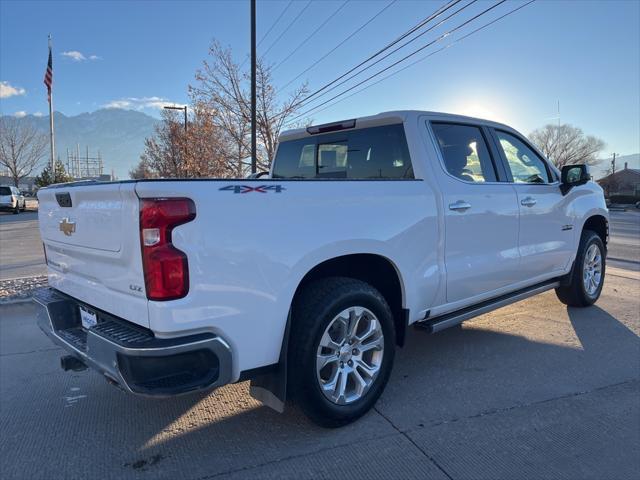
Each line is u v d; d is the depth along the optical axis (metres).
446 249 3.95
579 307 6.07
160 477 2.82
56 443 3.21
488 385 3.93
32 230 21.44
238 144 21.61
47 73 38.38
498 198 4.43
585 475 2.76
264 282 2.84
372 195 3.43
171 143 34.66
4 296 6.88
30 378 4.30
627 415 3.40
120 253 2.74
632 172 93.06
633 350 4.63
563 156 83.12
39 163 77.06
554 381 3.97
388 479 2.75
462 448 3.04
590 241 5.87
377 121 4.21
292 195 2.99
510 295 4.84
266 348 2.91
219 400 3.79
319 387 3.11
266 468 2.88
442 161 4.07
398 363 4.44
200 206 2.61
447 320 4.06
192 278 2.60
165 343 2.56
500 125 4.84
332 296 3.13
